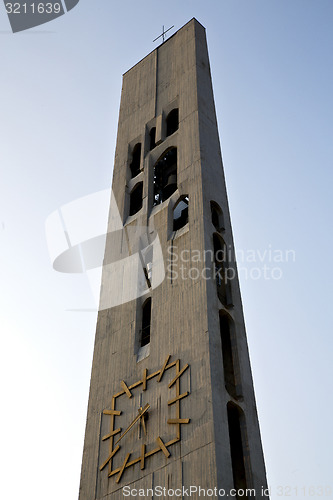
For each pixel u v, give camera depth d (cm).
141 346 4203
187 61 5775
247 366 3953
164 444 3531
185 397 3619
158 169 5378
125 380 4025
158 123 5453
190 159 4862
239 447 3731
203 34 6106
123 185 5281
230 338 4056
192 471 3322
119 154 5634
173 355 3859
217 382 3603
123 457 3691
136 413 3812
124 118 5941
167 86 5769
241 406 3697
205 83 5581
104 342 4384
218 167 4931
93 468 3788
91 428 3988
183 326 3944
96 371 4259
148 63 6241
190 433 3459
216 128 5256
